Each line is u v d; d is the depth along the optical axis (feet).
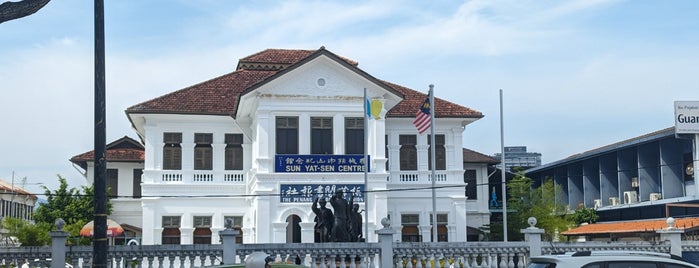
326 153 129.59
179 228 137.59
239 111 134.82
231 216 139.23
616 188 160.35
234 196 138.92
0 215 184.44
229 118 141.38
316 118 130.00
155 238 136.26
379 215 128.77
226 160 141.28
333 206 93.71
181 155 139.64
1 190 192.44
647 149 146.72
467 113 144.25
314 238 127.24
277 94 128.06
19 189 207.82
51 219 150.30
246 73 155.02
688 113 130.93
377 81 129.70
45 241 131.34
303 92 129.18
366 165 114.83
